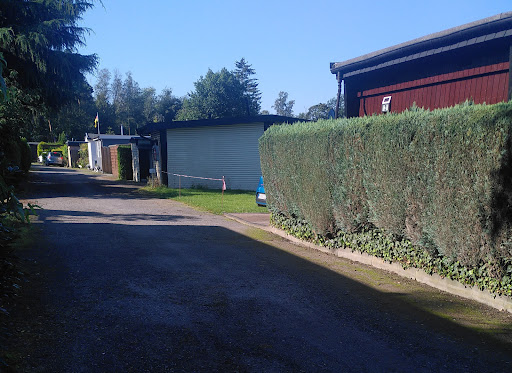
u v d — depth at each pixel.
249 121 20.70
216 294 5.08
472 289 5.07
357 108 11.49
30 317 4.04
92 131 90.00
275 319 4.35
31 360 3.19
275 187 9.49
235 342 3.74
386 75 10.61
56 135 78.25
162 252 7.23
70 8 17.28
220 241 8.57
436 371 3.32
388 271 6.45
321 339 3.88
